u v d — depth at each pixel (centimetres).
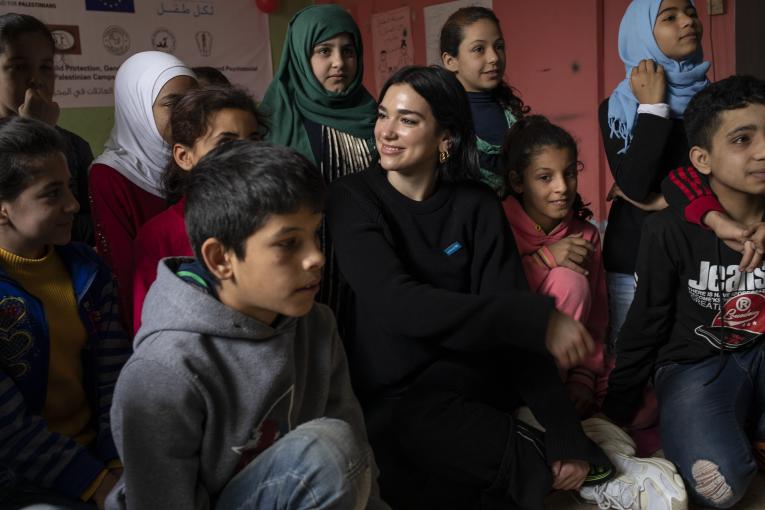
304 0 562
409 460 156
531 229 197
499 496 150
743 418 162
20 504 117
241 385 105
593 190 427
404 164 155
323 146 207
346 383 129
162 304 102
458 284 162
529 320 127
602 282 205
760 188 155
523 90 451
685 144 205
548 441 146
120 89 202
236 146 101
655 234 172
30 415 119
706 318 170
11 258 123
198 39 505
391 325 145
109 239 184
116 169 189
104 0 456
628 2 393
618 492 151
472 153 164
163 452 98
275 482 102
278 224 96
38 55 213
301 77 214
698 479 152
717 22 357
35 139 117
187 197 102
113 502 103
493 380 163
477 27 235
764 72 350
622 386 185
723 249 164
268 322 108
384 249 150
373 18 532
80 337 132
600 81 412
